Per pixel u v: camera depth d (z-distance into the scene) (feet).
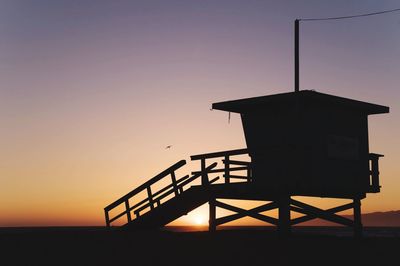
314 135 69.92
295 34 77.82
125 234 71.00
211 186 71.31
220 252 56.34
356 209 77.92
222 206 74.02
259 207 71.56
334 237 72.38
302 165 67.77
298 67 77.05
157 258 53.36
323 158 70.38
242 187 68.44
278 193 71.10
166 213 79.15
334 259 53.62
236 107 73.77
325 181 70.03
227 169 70.59
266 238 65.98
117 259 52.80
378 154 77.56
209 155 72.13
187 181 74.23
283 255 55.11
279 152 68.74
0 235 72.38
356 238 73.10
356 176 74.38
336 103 71.31
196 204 78.43
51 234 71.92
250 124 74.23
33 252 56.85
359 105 72.90
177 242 62.44
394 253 57.57
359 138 75.61
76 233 73.46
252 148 68.28
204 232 74.28
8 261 51.98
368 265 51.19
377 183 76.89
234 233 72.23
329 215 75.97
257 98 70.74
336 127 72.64
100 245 60.70
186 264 50.62
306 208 73.05
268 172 69.56
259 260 52.60
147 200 78.54
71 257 53.88
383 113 76.74
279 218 69.56
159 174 77.15
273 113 71.82
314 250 58.34
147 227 84.38
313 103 70.33
